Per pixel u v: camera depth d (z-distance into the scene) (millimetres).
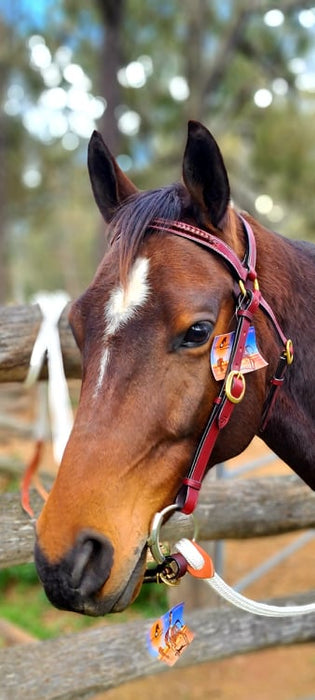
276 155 11148
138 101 12125
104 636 2027
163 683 3168
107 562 1121
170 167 12516
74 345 2070
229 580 4270
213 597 2842
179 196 1312
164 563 1293
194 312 1169
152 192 1337
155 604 3584
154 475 1191
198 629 2211
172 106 12164
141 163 12570
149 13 11320
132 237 1229
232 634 2244
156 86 12219
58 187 15516
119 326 1172
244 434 1325
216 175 1256
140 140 12547
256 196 13336
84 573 1114
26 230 18750
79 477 1136
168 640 1300
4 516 1794
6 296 13555
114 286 1220
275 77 11406
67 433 1877
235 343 1261
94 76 12102
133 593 1189
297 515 2332
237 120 12805
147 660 2061
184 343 1177
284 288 1440
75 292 26281
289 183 12008
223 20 11188
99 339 1189
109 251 1301
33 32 12023
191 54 10406
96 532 1117
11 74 12867
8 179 13719
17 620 3678
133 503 1169
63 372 2002
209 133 1226
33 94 12906
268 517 2279
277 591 4156
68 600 1106
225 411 1241
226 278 1252
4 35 12227
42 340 1907
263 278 1414
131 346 1165
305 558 4754
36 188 14758
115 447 1148
